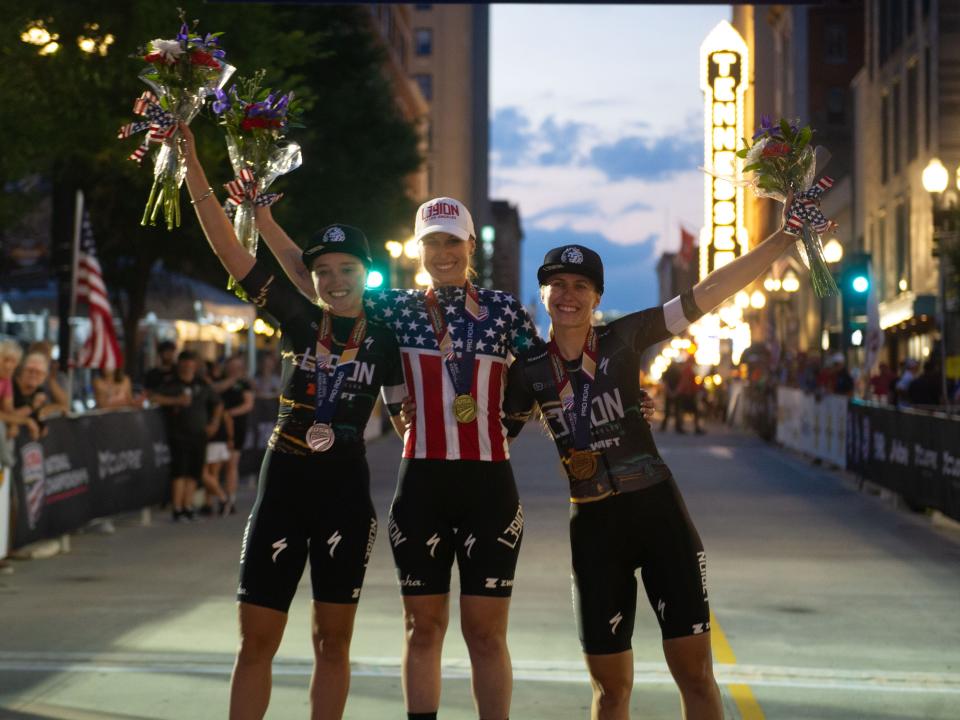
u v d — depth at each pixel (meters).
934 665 7.57
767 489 18.59
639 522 4.94
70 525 12.51
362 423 5.16
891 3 40.34
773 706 6.60
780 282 35.84
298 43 19.08
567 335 5.07
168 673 7.21
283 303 5.18
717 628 8.63
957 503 13.18
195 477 14.85
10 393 11.05
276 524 5.06
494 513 5.15
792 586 10.32
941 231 19.20
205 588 10.16
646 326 5.07
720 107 30.81
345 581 5.07
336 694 5.12
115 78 16.86
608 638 4.96
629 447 4.98
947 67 34.09
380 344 5.18
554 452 26.70
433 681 5.11
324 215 33.50
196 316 25.86
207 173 18.05
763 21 73.56
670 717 6.36
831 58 59.03
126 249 28.56
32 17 15.66
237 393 15.57
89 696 6.69
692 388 35.94
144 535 13.56
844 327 22.00
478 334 5.20
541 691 6.89
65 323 16.83
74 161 20.17
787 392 28.31
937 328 32.69
